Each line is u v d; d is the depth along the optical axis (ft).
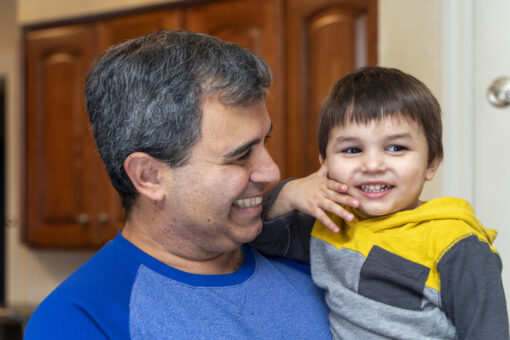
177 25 7.57
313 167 6.72
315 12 6.73
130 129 2.96
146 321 2.82
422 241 3.10
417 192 3.28
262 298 3.19
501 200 5.33
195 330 2.86
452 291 2.94
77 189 8.29
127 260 3.07
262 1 7.03
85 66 8.23
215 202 2.96
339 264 3.32
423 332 3.03
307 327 3.24
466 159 5.45
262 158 3.12
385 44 5.90
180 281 3.03
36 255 9.92
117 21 8.01
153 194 3.01
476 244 2.96
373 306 3.10
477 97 5.44
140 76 2.93
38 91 8.54
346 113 3.32
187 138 2.89
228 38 7.24
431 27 5.60
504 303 2.81
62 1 8.24
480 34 5.42
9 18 9.73
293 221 3.61
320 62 6.69
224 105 2.91
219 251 3.18
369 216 3.40
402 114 3.21
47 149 8.49
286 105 6.89
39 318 2.79
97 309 2.77
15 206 9.75
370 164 3.20
